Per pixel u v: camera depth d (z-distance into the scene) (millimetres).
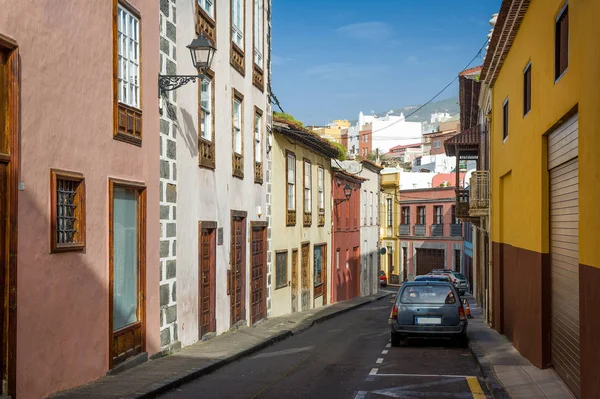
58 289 9094
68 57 9367
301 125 26922
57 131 9078
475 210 21484
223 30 16844
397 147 101188
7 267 7961
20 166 8227
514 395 9492
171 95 13250
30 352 8422
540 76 11461
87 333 9898
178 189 13617
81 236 9727
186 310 14117
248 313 19422
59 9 9141
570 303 9797
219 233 16469
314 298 29375
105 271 10453
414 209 57312
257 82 20422
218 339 15664
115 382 9992
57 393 9039
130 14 11594
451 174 57719
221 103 16656
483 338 16781
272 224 22594
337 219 34156
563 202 10297
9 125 8000
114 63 10734
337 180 34062
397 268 59250
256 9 20719
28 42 8398
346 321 24531
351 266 37719
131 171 11438
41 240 8680
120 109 10992
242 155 18703
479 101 24094
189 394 9930
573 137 9438
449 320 15625
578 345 9227
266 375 11758
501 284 17797
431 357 14219
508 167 15766
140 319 11906
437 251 54469
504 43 15156
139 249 11898
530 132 12492
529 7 12680
